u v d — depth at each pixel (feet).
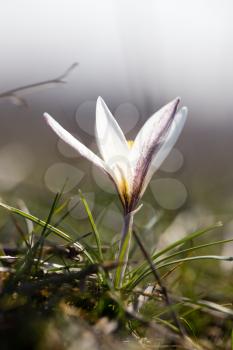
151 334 0.98
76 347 0.87
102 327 0.91
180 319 1.03
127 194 0.98
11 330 0.87
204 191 1.90
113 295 0.94
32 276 0.98
